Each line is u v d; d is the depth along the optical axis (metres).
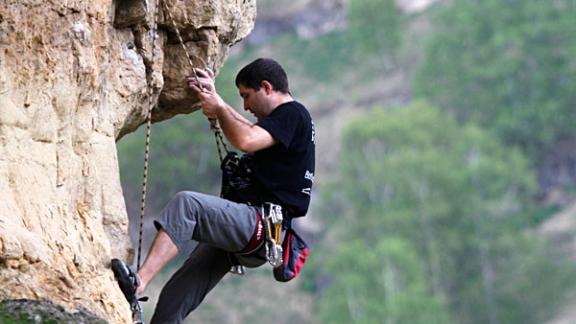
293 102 11.58
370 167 124.94
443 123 134.12
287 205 11.38
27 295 9.16
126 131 12.95
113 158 11.26
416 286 104.00
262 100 11.62
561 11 150.00
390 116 132.12
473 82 149.62
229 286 114.50
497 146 132.12
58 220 10.02
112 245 10.99
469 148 130.25
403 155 122.88
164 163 115.12
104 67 11.19
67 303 9.39
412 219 119.25
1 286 9.05
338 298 104.75
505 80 147.12
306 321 110.06
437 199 120.50
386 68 161.25
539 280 114.06
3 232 9.12
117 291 10.31
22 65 9.93
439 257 118.38
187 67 12.78
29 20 10.02
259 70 11.59
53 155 10.17
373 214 121.25
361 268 106.12
